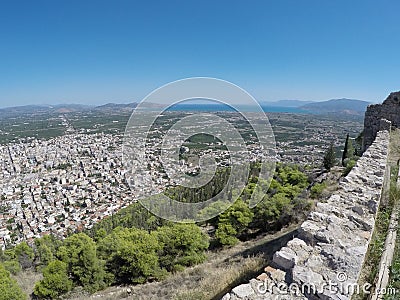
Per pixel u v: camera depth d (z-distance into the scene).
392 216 5.66
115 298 11.12
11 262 19.73
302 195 16.08
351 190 6.25
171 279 11.72
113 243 14.70
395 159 9.80
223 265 10.88
